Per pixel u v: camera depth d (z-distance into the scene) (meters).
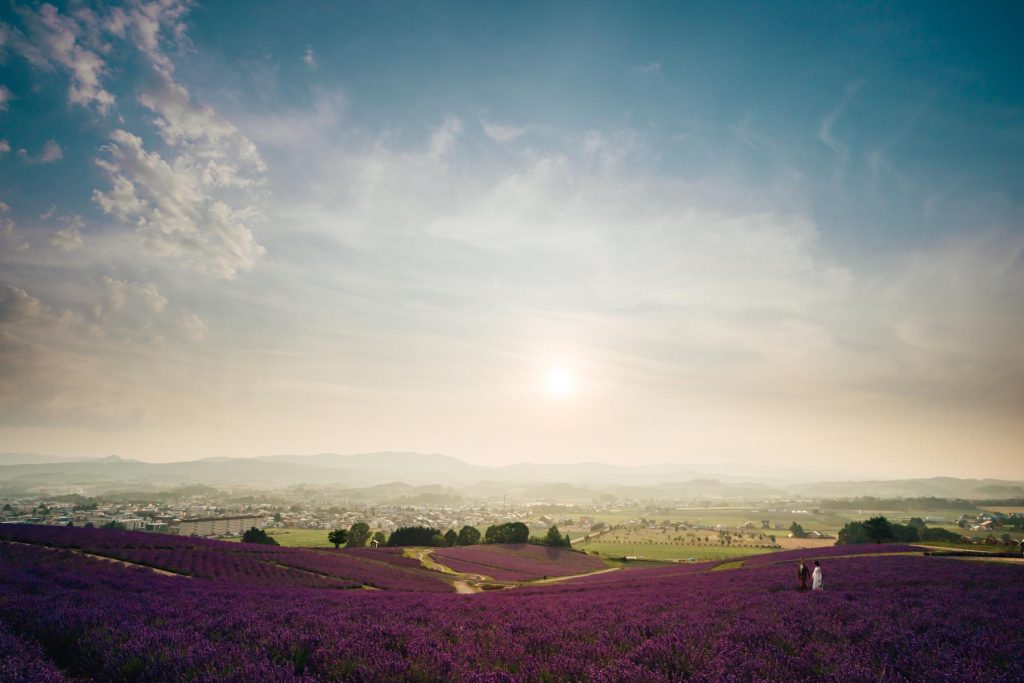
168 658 8.55
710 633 11.59
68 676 8.62
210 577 34.81
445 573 66.12
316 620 13.12
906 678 8.09
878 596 17.95
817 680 8.08
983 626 11.84
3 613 11.66
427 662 8.68
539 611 16.44
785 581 26.73
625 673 7.88
